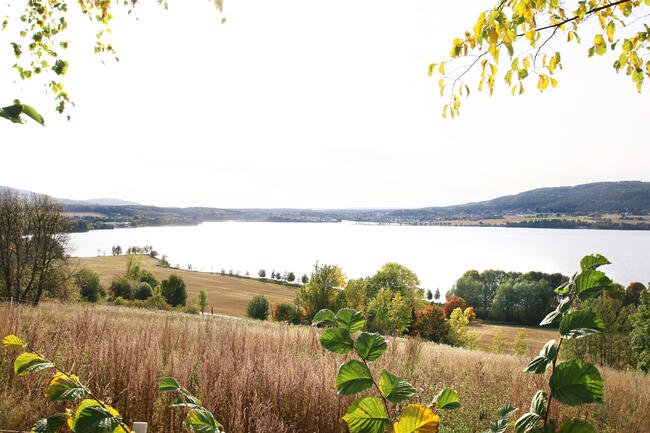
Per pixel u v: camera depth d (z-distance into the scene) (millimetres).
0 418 3570
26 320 7582
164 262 133125
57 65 3418
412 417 808
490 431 1044
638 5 2463
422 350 8891
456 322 45594
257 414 3699
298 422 3992
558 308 908
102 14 3900
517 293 71750
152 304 45969
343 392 875
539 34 2432
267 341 7336
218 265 163000
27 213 28359
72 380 919
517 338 36312
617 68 2799
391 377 905
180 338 7371
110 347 5086
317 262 45031
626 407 5473
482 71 2418
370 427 860
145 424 1401
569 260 174125
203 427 1011
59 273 30141
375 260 180625
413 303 54062
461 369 7211
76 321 7039
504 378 6395
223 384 4254
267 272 150500
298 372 4680
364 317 998
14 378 4359
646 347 20859
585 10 2291
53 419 825
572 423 814
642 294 22000
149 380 4078
